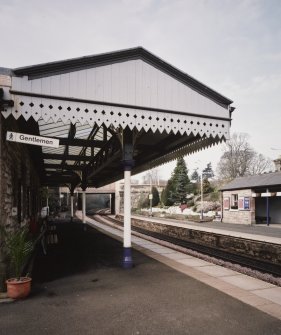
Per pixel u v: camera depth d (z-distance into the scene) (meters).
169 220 39.16
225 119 8.05
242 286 6.75
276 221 31.98
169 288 6.30
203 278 7.08
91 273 7.60
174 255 10.66
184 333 4.24
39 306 5.23
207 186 55.81
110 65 7.16
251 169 74.25
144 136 10.21
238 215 32.31
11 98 6.26
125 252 8.27
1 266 5.75
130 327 4.43
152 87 7.50
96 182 26.28
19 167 9.13
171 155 11.35
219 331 4.30
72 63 6.75
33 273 7.60
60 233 18.67
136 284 6.57
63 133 11.80
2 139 6.20
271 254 11.26
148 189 73.56
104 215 52.00
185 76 7.71
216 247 14.85
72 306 5.24
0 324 4.50
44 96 6.49
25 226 10.54
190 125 7.74
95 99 6.96
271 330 4.33
